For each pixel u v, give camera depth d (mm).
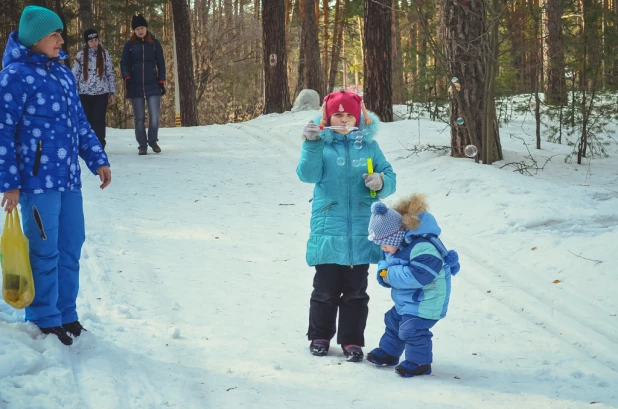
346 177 4613
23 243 4031
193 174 11219
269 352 4641
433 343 4953
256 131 16344
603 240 6695
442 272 4227
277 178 11094
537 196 8547
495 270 6504
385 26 16531
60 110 4215
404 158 11523
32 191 4109
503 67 16078
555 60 14070
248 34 40312
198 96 38062
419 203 4250
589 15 13242
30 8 4148
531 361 4574
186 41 24953
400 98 24156
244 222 8352
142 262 6547
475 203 8492
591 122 14484
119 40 33375
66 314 4410
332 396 3941
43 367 3857
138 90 12875
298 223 8375
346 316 4641
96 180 10289
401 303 4293
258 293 5918
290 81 46188
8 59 4176
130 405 3625
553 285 6000
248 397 3877
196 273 6352
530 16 13594
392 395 3965
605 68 13398
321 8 40219
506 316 5477
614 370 4492
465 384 4141
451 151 11180
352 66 41094
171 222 8195
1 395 3453
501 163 10977
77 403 3545
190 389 3941
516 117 18062
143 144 13062
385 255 4379
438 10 18125
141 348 4523
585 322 5305
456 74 10875
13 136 4035
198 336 4883
